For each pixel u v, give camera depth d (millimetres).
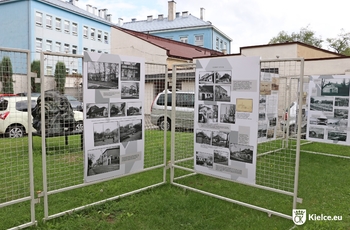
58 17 30078
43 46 28484
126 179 4891
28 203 3789
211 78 4023
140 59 4059
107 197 4070
